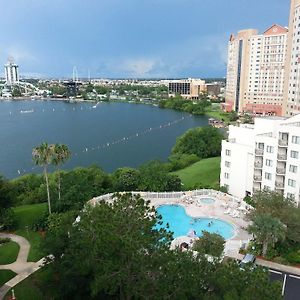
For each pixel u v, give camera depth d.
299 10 165.50
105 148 161.75
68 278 38.94
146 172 83.00
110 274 28.92
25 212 71.38
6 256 53.62
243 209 67.94
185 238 58.03
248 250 54.22
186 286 27.36
